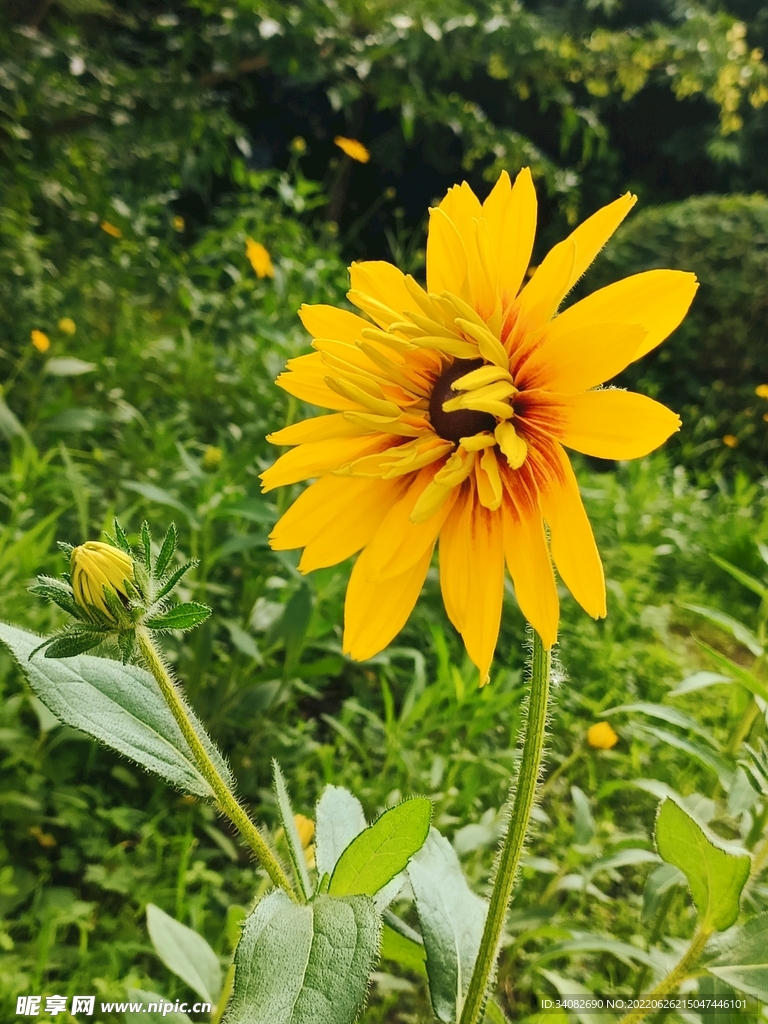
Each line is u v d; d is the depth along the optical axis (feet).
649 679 2.12
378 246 7.55
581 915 1.38
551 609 0.54
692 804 1.09
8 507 1.94
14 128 3.00
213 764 0.60
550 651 0.58
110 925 1.22
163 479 2.17
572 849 1.24
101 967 1.15
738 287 4.79
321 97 6.73
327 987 0.47
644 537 3.06
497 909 0.61
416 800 0.54
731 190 7.78
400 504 0.61
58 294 2.93
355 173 7.53
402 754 1.49
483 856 1.43
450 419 0.61
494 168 3.80
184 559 1.72
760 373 4.79
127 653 0.57
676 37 3.65
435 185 7.62
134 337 3.03
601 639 2.22
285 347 2.34
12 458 1.85
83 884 1.32
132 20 3.96
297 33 3.02
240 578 2.05
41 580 0.58
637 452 0.53
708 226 4.96
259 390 2.74
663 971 0.99
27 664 0.60
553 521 0.55
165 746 0.61
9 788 1.32
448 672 1.65
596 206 7.77
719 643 2.60
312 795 1.55
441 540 0.61
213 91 3.71
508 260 0.62
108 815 1.32
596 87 3.63
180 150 3.55
